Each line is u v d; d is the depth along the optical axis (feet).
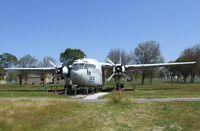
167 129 72.33
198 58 402.52
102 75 177.27
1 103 97.35
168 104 90.74
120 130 71.87
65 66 160.76
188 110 84.12
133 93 143.43
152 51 364.58
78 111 85.35
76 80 150.00
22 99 111.65
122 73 171.22
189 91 159.74
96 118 79.15
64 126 73.46
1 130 70.64
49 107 88.74
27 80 467.93
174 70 453.17
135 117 80.07
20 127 71.67
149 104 91.40
